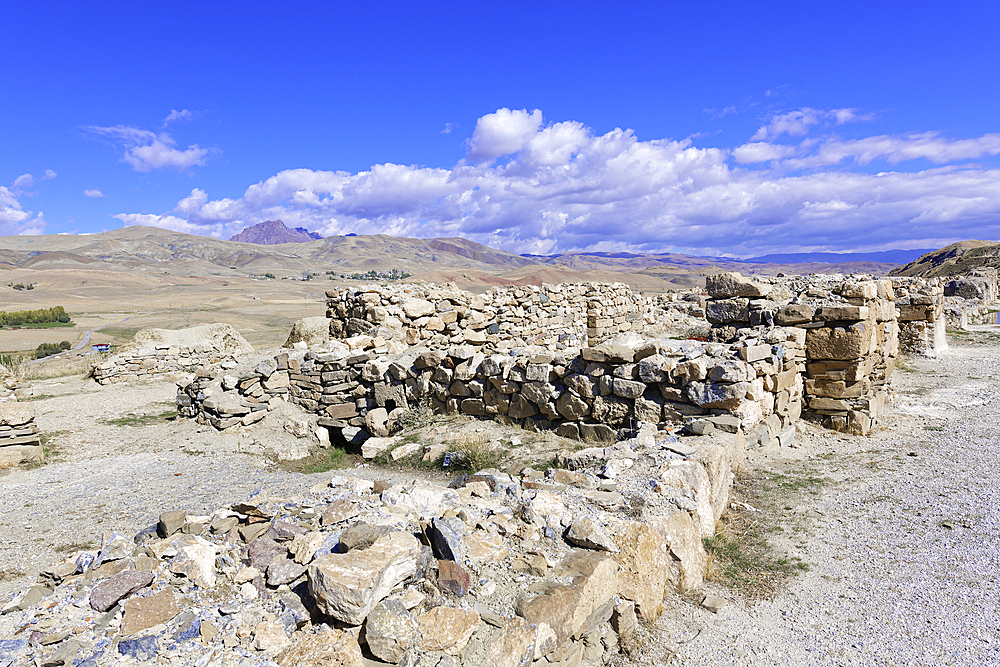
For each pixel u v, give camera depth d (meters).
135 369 17.27
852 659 3.96
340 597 3.23
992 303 31.91
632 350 8.50
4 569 5.42
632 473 6.03
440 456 8.59
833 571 5.16
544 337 19.12
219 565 3.94
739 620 4.42
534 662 3.27
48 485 8.13
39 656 3.00
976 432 9.13
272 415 11.56
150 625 3.25
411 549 3.69
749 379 7.75
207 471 8.93
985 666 3.85
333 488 5.55
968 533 5.71
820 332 9.58
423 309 16.25
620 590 4.19
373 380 11.04
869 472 7.57
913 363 16.02
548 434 8.94
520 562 4.03
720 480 6.33
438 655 3.21
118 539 4.13
